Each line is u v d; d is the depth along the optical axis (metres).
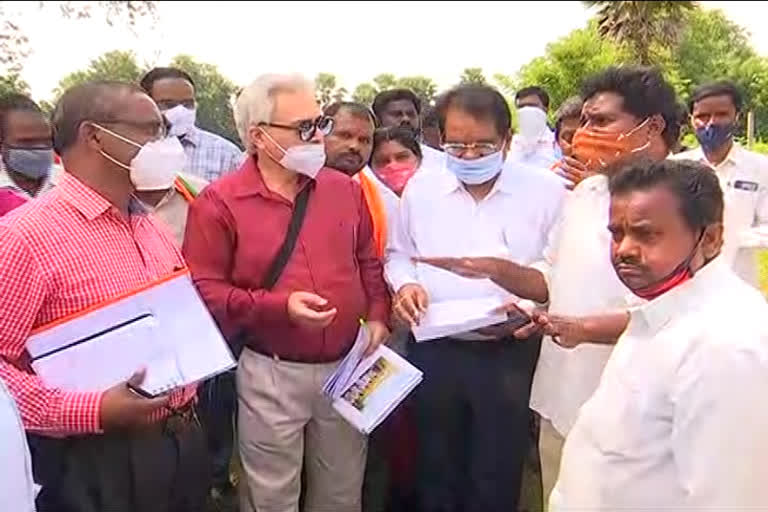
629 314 2.22
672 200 1.82
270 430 3.07
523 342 3.30
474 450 3.34
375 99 5.35
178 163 2.46
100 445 2.40
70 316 2.24
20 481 2.06
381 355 3.06
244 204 3.00
